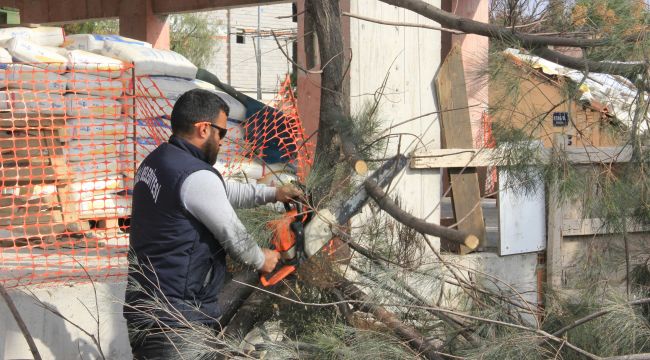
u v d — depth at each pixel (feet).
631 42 11.60
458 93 20.40
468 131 20.40
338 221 11.87
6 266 15.19
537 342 11.17
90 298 13.84
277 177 14.64
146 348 11.13
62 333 13.53
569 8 11.97
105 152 18.24
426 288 12.15
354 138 12.90
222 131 11.48
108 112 18.83
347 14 13.56
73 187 17.97
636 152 12.21
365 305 11.87
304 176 14.66
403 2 13.35
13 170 17.08
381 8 18.90
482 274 13.20
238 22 76.43
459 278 12.51
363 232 12.65
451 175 19.97
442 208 28.71
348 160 12.47
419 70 19.86
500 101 12.57
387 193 11.86
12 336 12.97
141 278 11.09
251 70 75.36
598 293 12.87
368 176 12.63
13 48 18.58
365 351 10.91
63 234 16.99
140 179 11.21
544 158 12.70
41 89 18.16
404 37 19.42
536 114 12.57
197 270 10.91
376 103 13.92
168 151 11.10
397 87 19.34
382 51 18.97
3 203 17.11
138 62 20.18
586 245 18.17
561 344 11.08
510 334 11.44
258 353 11.52
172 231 10.73
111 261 15.97
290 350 11.22
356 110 15.79
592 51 11.96
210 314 11.16
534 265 20.03
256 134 17.08
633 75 11.76
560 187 12.73
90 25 52.13
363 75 18.62
